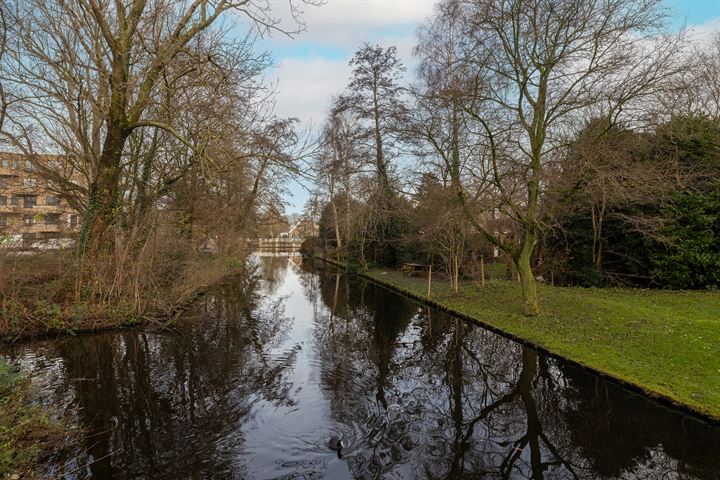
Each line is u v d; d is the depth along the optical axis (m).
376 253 28.44
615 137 10.07
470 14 10.94
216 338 10.41
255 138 11.38
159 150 14.82
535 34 9.79
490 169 11.08
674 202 14.47
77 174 15.25
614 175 9.38
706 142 14.09
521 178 10.78
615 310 11.03
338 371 8.08
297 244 73.50
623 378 6.78
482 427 5.86
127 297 11.48
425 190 16.50
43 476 4.45
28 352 9.01
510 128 10.84
